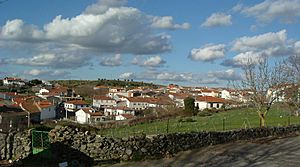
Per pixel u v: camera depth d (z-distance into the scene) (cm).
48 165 1516
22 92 13062
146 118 5056
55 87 15438
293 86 4006
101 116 8138
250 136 2336
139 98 10631
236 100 6203
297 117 4209
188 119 4809
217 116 5206
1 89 12769
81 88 15538
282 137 2406
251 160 1641
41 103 8275
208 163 1576
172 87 17262
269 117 4459
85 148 1602
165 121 4794
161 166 1518
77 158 1591
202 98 9344
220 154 1777
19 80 15238
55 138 1596
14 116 5812
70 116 9062
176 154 1777
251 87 3070
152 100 10262
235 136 2228
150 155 1697
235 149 1917
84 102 10725
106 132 3206
